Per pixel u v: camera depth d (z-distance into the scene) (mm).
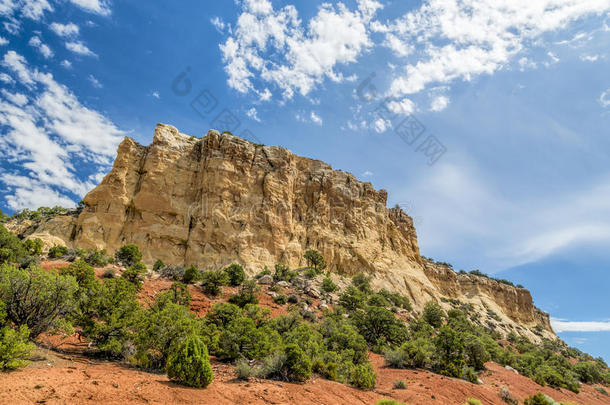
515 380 32719
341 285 63750
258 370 17094
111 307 17719
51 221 55188
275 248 63875
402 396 19578
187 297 32500
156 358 16125
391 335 36594
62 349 16281
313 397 15070
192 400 11266
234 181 65875
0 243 31219
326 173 84500
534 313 135250
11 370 10727
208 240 59531
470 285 116312
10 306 14641
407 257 92812
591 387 46531
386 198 97562
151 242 57125
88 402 9289
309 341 23344
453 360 29234
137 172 61844
